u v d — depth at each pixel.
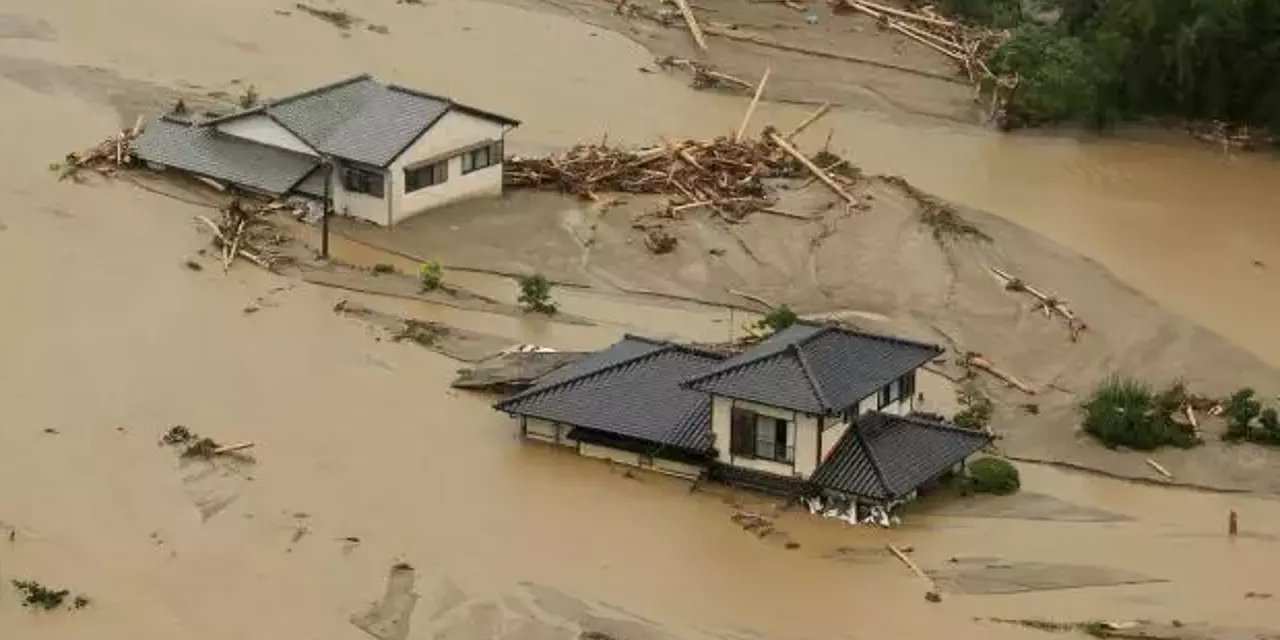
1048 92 139.00
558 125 131.50
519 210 114.69
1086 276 111.56
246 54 139.62
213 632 71.50
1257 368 100.38
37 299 99.00
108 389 89.88
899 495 80.44
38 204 110.81
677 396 85.94
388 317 100.12
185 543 77.50
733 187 118.69
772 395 81.44
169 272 103.69
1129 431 89.81
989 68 145.25
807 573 77.62
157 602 73.25
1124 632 73.94
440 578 75.88
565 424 85.69
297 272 104.69
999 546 80.31
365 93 116.50
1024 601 76.25
